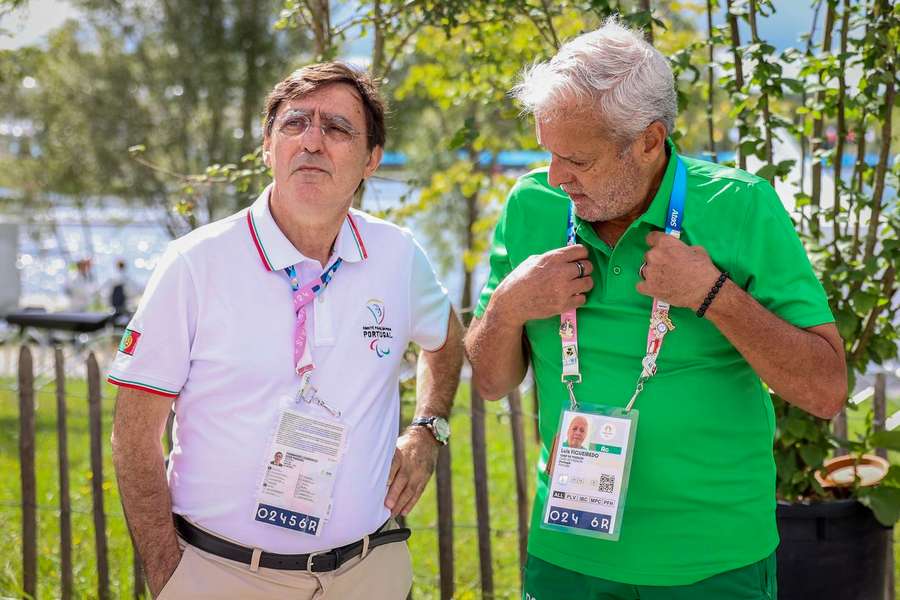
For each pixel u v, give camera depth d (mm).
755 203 2234
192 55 13719
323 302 2219
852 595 3117
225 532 2178
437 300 2531
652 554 2270
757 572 2295
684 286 2133
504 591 4293
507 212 2549
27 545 4168
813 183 3514
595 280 2338
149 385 2148
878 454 3703
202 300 2152
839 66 3307
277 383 2166
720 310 2127
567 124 2115
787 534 3094
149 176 14188
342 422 2199
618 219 2322
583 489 2238
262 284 2186
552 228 2438
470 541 5113
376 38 4113
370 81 2305
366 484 2254
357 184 2242
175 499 2238
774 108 3832
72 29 13859
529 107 2199
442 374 2641
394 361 2334
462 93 5059
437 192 6051
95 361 4125
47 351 11180
